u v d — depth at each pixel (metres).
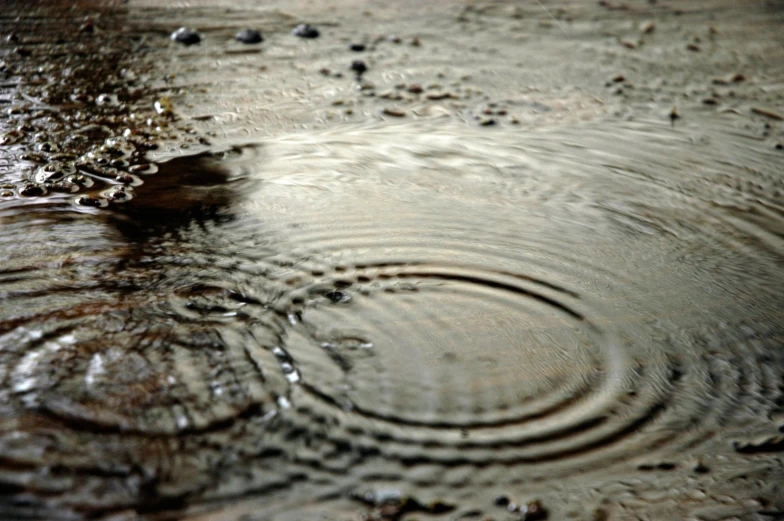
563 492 0.42
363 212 0.72
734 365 0.54
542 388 0.49
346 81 1.12
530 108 1.06
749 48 1.41
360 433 0.45
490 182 0.81
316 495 0.40
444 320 0.56
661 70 1.26
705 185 0.84
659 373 0.52
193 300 0.57
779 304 0.61
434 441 0.44
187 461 0.42
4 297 0.55
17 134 0.87
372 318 0.56
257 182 0.78
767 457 0.45
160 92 1.04
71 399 0.46
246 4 1.56
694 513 0.41
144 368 0.49
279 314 0.55
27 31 1.27
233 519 0.38
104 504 0.39
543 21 1.54
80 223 0.68
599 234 0.71
